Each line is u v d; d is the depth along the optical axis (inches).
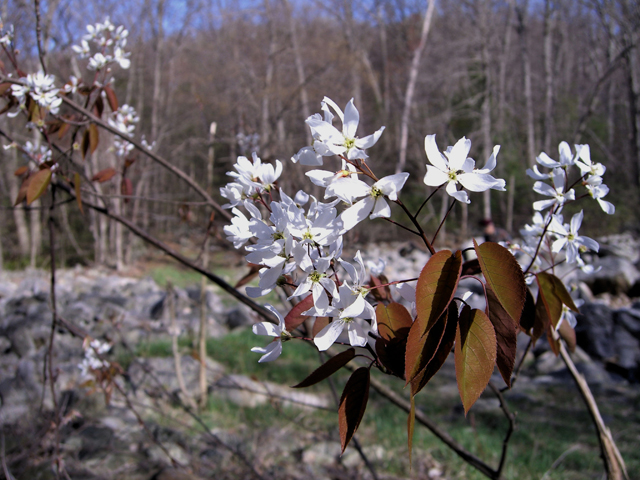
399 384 222.7
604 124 715.4
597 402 209.3
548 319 48.3
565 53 936.3
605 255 454.9
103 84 77.2
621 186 598.5
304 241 32.8
